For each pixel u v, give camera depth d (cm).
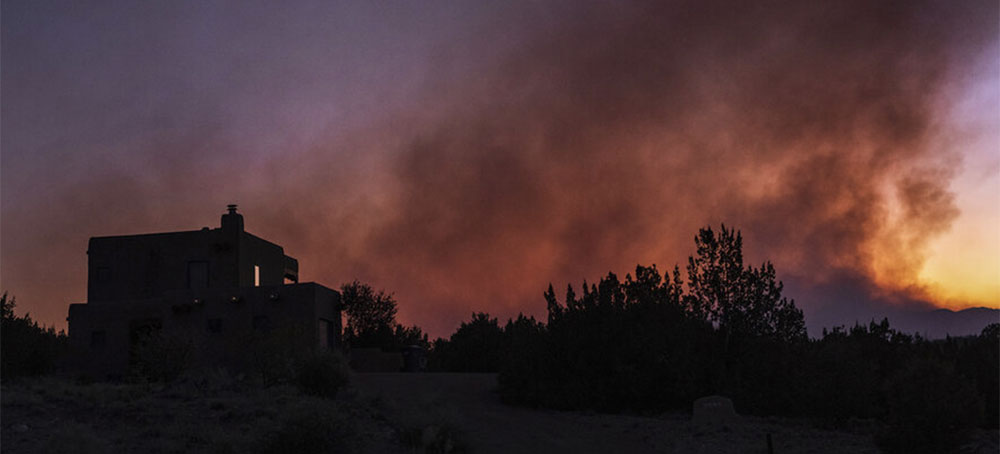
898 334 2936
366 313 5400
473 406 2889
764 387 2791
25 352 2505
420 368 4819
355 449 1758
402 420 2067
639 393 2947
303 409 1711
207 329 4006
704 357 3039
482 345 5059
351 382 3028
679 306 3247
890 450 1841
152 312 4212
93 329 4247
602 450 2062
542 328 3241
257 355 2800
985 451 1925
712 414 2519
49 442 1542
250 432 1769
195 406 2069
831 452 1925
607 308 3125
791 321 3023
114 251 4850
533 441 2183
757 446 2011
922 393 1811
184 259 4753
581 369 3023
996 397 2455
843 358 2470
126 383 2700
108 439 1677
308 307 3988
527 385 3044
